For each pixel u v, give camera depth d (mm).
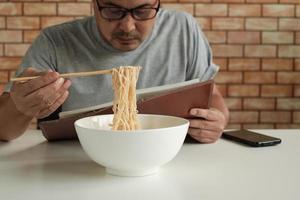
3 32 2486
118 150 844
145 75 1557
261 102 2607
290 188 849
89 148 879
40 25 2492
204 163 1024
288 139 1292
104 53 1535
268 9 2531
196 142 1247
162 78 1576
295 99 2615
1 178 907
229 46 2553
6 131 1235
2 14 2471
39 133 1381
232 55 2562
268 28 2549
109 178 901
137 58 1558
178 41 1620
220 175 931
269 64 2580
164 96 1106
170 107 1145
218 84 2582
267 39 2559
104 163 883
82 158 1066
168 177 913
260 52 2566
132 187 848
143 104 1093
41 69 1494
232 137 1271
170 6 2502
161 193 816
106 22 1332
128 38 1354
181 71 1609
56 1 2475
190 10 2510
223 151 1145
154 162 876
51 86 1030
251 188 848
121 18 1306
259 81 2592
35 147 1190
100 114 1076
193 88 1135
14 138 1271
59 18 2492
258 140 1212
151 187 849
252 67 2578
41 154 1110
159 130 844
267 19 2541
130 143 835
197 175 930
